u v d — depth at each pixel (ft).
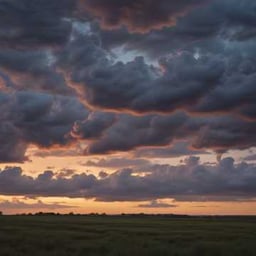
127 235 173.99
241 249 125.70
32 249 125.70
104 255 118.42
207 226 269.23
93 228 216.13
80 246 129.08
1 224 233.55
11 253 116.37
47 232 180.34
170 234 185.16
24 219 326.44
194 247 125.49
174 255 118.93
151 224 287.89
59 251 121.60
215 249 124.16
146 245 133.69
